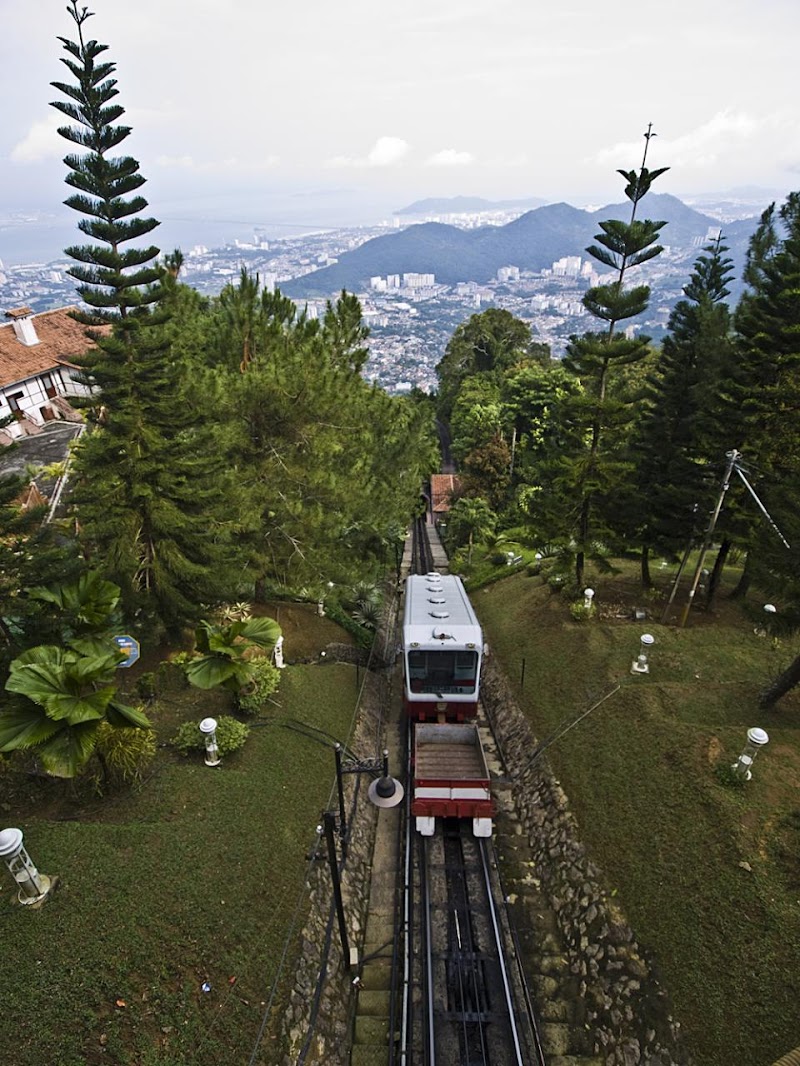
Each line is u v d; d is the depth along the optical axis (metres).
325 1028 10.83
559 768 16.08
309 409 19.11
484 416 52.53
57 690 10.70
